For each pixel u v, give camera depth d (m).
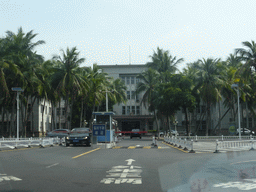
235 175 8.43
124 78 82.31
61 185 7.52
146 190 6.84
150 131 77.94
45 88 47.12
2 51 40.03
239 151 20.95
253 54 42.53
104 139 27.70
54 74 46.94
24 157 15.97
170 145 30.44
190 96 47.53
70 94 52.91
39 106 62.00
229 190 6.56
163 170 10.20
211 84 49.59
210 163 11.04
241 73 42.16
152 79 55.53
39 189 7.00
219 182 7.47
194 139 43.19
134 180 8.24
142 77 57.44
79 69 49.34
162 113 51.88
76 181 8.13
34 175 9.25
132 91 81.81
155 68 57.41
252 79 46.09
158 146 28.34
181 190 6.60
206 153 19.08
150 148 25.02
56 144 32.09
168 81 54.06
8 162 13.29
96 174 9.46
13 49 42.00
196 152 20.05
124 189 6.98
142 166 11.54
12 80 42.94
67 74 47.12
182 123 77.12
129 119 79.06
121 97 67.06
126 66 81.69
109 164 12.38
